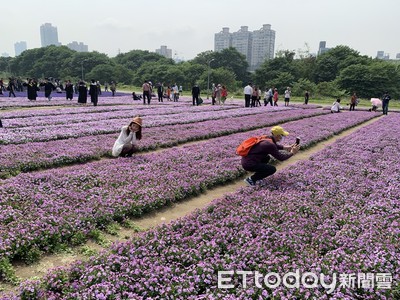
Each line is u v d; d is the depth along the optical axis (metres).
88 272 4.99
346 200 8.30
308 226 6.77
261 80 88.38
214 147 14.03
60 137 15.29
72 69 116.06
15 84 53.28
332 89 69.38
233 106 35.25
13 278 5.16
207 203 8.66
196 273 5.09
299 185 9.35
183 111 28.66
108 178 9.34
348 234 6.37
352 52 86.75
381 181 9.88
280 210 7.48
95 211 7.20
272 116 26.23
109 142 14.22
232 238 6.18
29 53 135.88
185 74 97.56
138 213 7.57
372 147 15.20
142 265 5.21
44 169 10.77
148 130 17.88
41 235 6.06
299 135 17.72
